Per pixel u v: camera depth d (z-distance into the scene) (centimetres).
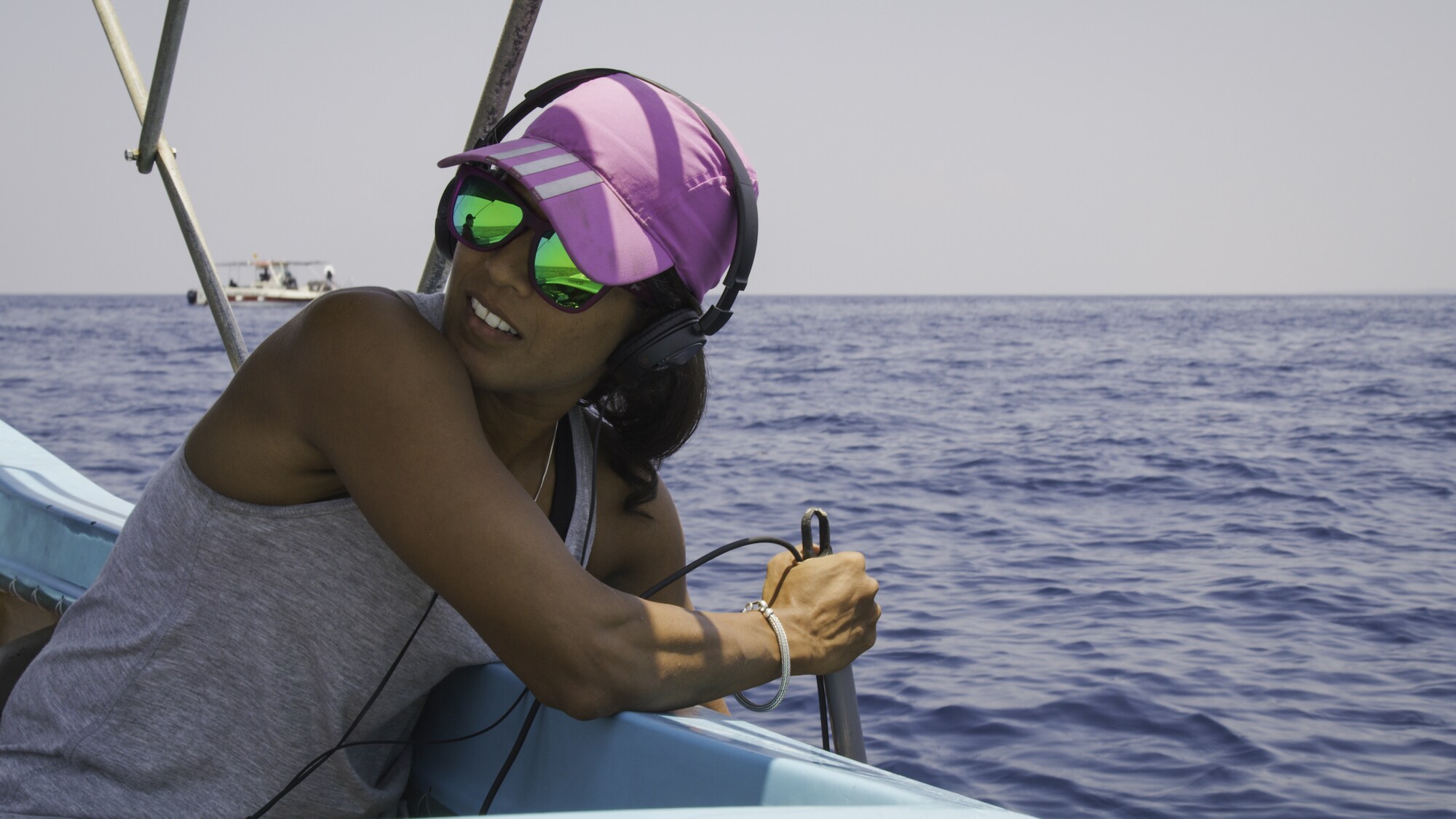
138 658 121
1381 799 360
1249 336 5434
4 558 215
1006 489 1186
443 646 128
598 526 147
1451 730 421
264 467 117
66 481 230
